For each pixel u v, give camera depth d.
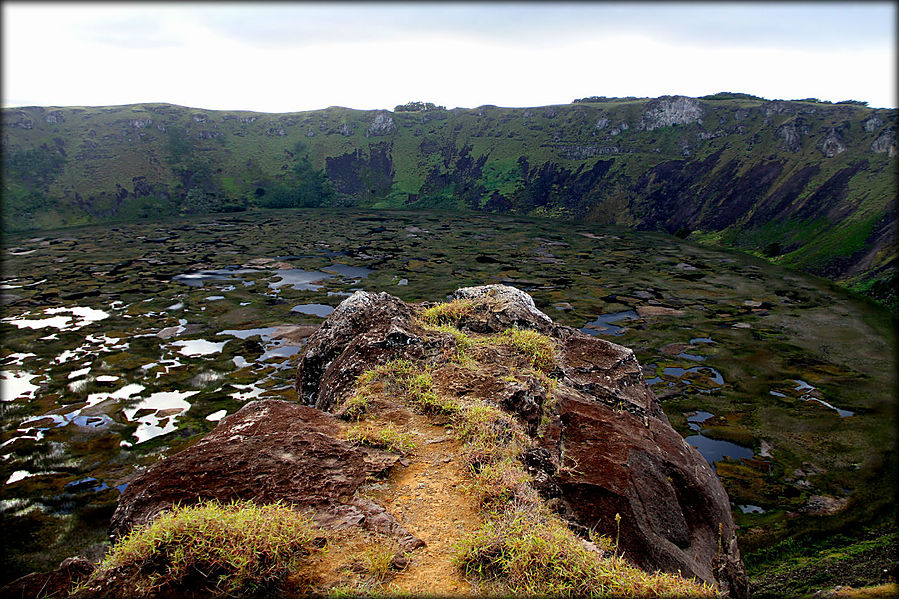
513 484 5.40
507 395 7.16
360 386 7.72
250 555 4.10
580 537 5.16
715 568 6.09
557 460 6.47
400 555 4.52
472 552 4.50
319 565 4.35
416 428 6.73
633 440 6.99
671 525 6.10
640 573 4.49
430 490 5.52
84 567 4.40
